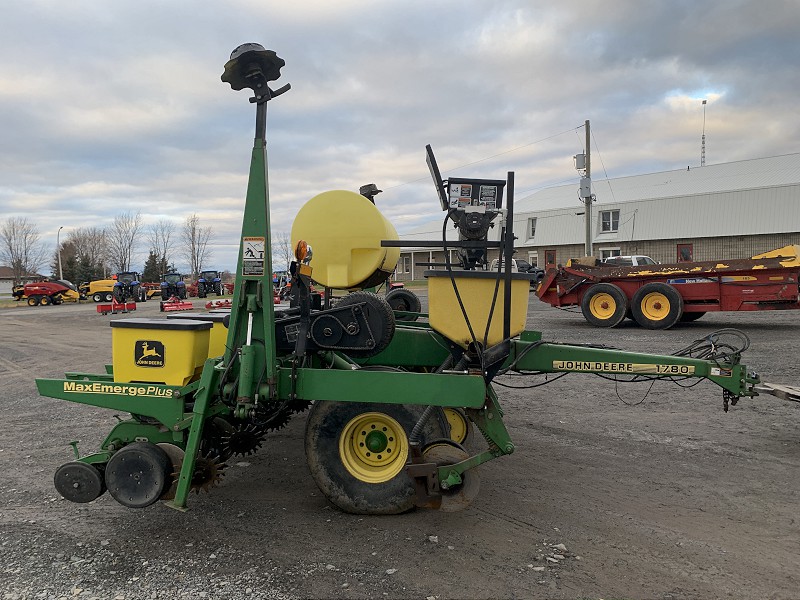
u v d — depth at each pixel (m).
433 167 4.04
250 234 3.78
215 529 3.89
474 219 3.95
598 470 4.89
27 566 3.44
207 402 3.77
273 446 5.79
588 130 29.08
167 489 3.80
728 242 34.47
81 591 3.16
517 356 4.35
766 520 3.91
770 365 8.80
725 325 14.27
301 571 3.33
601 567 3.33
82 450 5.84
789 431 5.86
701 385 8.02
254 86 3.75
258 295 3.77
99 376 4.29
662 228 36.38
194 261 68.44
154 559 3.50
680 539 3.66
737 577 3.21
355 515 4.07
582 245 39.69
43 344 15.25
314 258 5.01
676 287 13.65
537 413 6.75
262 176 3.76
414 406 3.86
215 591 3.14
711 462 5.04
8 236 70.50
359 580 3.22
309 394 3.85
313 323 4.02
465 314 3.81
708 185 38.03
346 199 5.01
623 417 6.52
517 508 4.15
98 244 79.31
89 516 4.14
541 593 3.08
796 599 2.99
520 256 42.75
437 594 3.08
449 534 3.76
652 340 11.78
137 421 4.03
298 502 4.35
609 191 44.25
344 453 4.02
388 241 4.00
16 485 4.82
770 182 35.12
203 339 4.07
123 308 27.17
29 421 7.09
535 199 49.84
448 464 3.71
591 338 12.24
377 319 4.02
